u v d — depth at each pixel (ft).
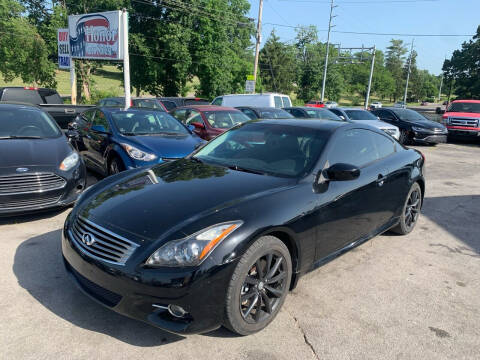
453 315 9.87
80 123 24.67
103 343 8.04
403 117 49.80
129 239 7.90
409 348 8.44
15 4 89.71
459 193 23.63
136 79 112.47
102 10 113.70
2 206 13.71
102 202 9.46
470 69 186.19
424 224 17.37
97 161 21.42
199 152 12.94
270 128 12.70
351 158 11.98
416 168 15.30
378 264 12.83
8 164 14.11
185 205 8.68
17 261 11.47
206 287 7.52
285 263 9.09
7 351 7.62
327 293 10.69
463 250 14.39
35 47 88.12
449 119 53.36
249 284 8.43
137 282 7.52
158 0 109.40
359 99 319.68
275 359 7.83
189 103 50.19
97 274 8.02
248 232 8.06
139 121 21.91
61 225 14.64
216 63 112.06
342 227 11.02
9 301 9.36
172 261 7.47
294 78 240.53
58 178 14.84
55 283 10.33
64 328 8.46
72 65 62.03
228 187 9.55
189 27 109.81
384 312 9.85
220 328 8.86
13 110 18.48
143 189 9.84
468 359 8.18
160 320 7.61
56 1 108.06
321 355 8.05
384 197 13.01
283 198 9.18
